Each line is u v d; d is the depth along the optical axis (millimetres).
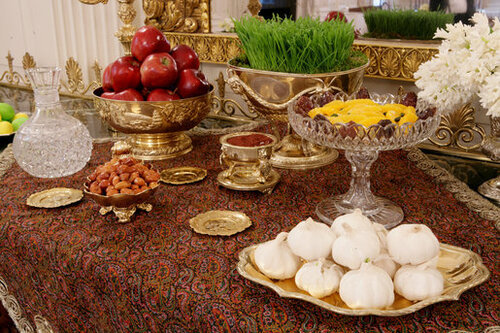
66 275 785
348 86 1089
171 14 1735
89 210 909
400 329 575
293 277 650
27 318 926
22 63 2455
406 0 1259
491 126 1006
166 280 690
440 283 587
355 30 1359
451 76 833
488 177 1084
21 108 1955
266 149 961
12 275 903
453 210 900
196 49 1726
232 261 731
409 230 613
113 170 863
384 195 974
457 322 583
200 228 821
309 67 1075
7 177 1081
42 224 859
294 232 644
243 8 1548
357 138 759
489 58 793
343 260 610
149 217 880
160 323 680
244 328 601
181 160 1181
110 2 2164
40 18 2367
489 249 757
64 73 2361
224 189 1003
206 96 1164
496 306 612
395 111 843
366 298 565
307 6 1383
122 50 2252
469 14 1185
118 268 724
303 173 1096
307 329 583
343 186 1021
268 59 1102
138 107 1089
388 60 1329
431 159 1210
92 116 1710
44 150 1021
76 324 820
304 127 817
